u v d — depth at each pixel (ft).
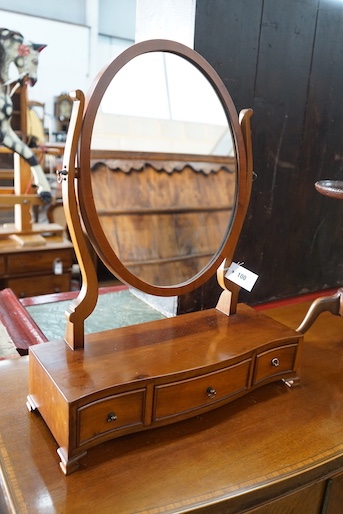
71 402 1.99
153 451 2.26
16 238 8.09
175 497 1.99
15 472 2.06
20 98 8.48
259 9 3.31
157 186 2.53
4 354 3.12
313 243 4.45
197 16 3.04
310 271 4.56
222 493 2.03
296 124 3.86
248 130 2.72
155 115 2.46
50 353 2.37
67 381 2.13
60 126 14.94
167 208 2.59
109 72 2.19
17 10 15.25
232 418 2.56
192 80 2.55
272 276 4.22
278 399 2.77
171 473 2.12
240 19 3.24
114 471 2.11
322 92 3.94
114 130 2.31
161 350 2.49
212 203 2.74
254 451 2.31
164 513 1.90
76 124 2.10
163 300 3.73
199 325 2.84
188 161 2.62
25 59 7.79
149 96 2.40
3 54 7.47
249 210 3.79
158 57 2.38
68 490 1.98
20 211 8.03
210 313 3.03
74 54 16.33
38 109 14.51
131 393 2.20
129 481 2.06
